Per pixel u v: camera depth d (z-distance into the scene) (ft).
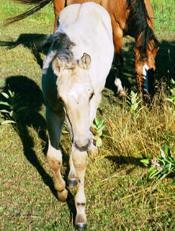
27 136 14.01
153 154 12.01
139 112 13.67
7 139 13.82
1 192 11.37
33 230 10.07
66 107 8.05
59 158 10.29
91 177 11.69
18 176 12.01
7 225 10.24
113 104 16.51
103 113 14.99
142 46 15.23
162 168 10.89
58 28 11.25
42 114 15.75
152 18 16.40
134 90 17.79
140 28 15.25
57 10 18.63
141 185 11.24
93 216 10.43
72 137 8.13
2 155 12.96
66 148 12.95
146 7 16.33
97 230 10.00
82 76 8.18
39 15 31.12
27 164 12.54
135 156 12.21
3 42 24.79
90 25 11.01
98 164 12.04
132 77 20.01
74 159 9.49
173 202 10.69
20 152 13.12
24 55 22.52
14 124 14.78
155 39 15.35
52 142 10.12
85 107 7.99
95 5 12.28
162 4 32.50
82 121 7.97
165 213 10.40
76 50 9.67
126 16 16.11
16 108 16.11
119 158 12.27
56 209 10.74
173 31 28.25
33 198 11.15
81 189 9.97
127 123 13.02
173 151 11.78
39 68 20.92
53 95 9.31
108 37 11.69
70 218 10.43
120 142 12.50
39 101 17.10
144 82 15.10
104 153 12.53
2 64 21.27
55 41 9.19
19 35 26.84
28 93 17.97
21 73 20.16
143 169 11.75
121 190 11.21
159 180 11.01
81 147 7.97
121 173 11.73
